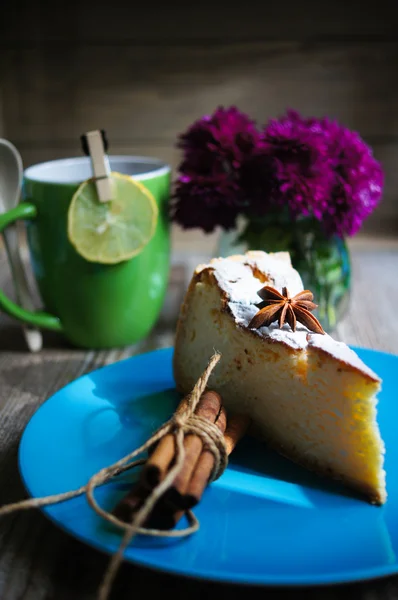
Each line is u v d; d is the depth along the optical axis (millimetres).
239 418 404
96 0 708
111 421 413
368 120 740
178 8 710
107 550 319
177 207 519
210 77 731
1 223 482
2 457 408
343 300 522
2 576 331
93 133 475
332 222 495
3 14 712
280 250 504
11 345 538
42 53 726
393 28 708
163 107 743
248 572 311
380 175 508
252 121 538
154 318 537
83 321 512
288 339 388
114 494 354
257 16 711
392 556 322
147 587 328
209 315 426
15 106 743
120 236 488
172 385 451
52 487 357
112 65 729
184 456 337
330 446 373
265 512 349
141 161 550
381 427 408
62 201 482
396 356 466
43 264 503
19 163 497
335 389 367
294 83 731
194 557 318
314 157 487
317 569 314
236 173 513
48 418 409
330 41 716
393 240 741
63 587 327
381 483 357
